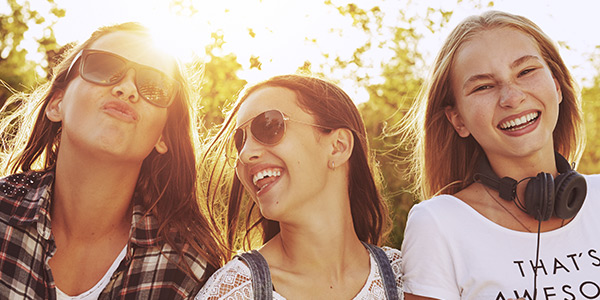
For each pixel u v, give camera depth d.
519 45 2.76
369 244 2.74
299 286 2.48
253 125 2.51
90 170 2.75
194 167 3.12
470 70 2.79
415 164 3.55
